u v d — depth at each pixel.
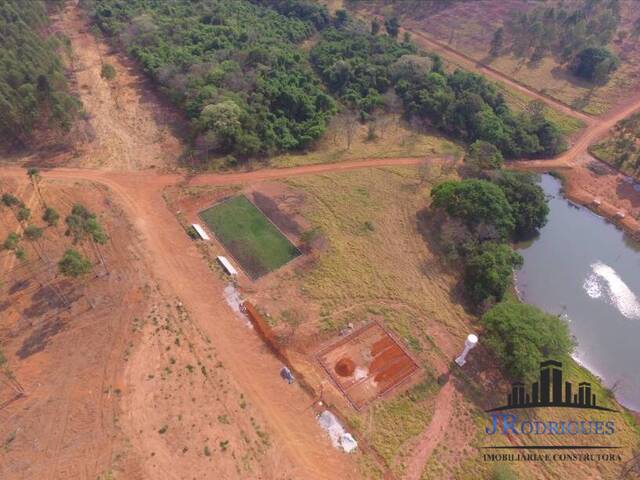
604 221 92.12
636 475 51.44
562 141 108.44
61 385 48.84
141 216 70.81
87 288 58.72
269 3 152.38
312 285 64.75
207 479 43.47
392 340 59.75
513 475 47.38
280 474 45.25
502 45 146.75
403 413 52.62
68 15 129.38
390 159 93.06
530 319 58.72
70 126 81.75
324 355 56.97
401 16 163.75
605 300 76.69
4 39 92.81
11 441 44.28
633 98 126.88
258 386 52.03
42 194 71.88
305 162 88.44
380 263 70.56
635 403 62.44
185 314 57.91
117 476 42.56
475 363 59.06
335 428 49.84
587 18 155.50
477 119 105.69
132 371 50.72
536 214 83.19
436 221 79.56
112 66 103.69
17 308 55.44
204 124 83.62
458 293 69.44
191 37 115.19
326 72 115.81
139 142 86.25
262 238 70.62
